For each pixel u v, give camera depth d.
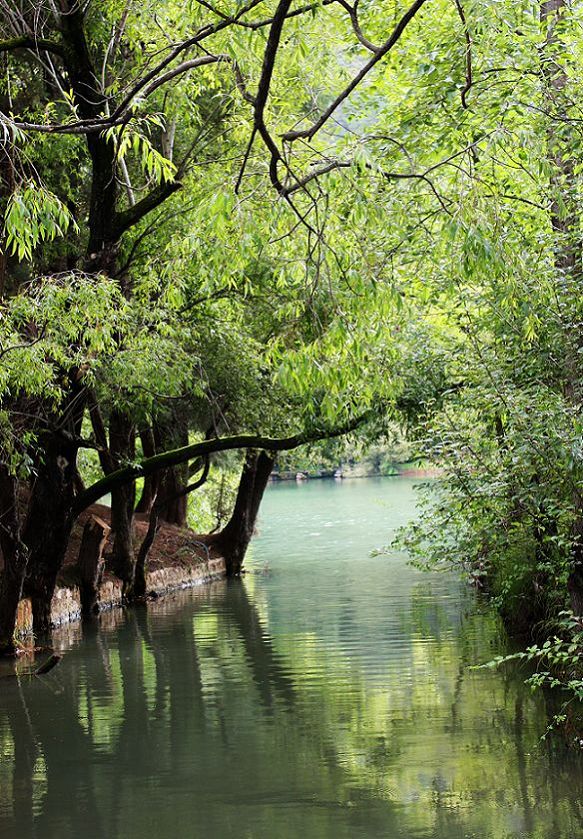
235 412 20.98
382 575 26.55
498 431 13.37
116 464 22.56
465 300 12.45
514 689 13.05
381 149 10.60
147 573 24.73
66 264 18.11
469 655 15.35
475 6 7.15
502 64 10.02
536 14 10.16
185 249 8.68
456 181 7.42
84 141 16.38
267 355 7.57
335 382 7.05
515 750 10.48
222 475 33.75
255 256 7.41
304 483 80.00
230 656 16.34
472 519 13.45
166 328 15.50
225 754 10.91
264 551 34.69
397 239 8.36
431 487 13.95
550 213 10.96
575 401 11.14
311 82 13.30
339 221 7.62
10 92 15.81
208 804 9.36
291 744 11.16
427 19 11.26
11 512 16.41
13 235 7.36
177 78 14.41
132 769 10.52
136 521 28.78
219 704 13.15
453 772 9.90
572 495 11.50
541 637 13.98
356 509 51.44
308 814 8.96
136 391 16.25
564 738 10.73
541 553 13.13
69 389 15.73
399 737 11.20
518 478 11.91
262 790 9.67
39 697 13.97
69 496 18.23
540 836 8.18
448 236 7.00
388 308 7.22
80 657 16.73
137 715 12.75
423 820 8.66
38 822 9.07
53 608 20.02
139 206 15.38
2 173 13.45
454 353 14.12
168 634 18.80
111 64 16.78
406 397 16.50
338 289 7.33
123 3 14.77
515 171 10.95
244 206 7.20
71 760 10.94
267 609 21.52
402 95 12.45
